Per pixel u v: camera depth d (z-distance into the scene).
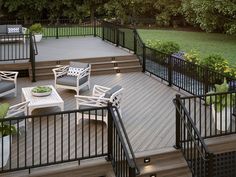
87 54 13.80
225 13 20.12
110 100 7.97
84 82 10.80
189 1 23.05
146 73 13.01
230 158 7.53
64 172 6.29
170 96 10.37
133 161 5.88
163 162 6.95
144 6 28.50
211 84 9.53
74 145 7.16
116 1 28.47
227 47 20.19
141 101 9.94
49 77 12.14
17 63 12.09
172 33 25.28
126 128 8.06
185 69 10.57
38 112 8.97
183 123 7.07
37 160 6.55
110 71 12.99
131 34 14.16
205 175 6.58
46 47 15.38
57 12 29.61
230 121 7.69
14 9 28.67
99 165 6.47
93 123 8.20
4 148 6.13
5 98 10.08
